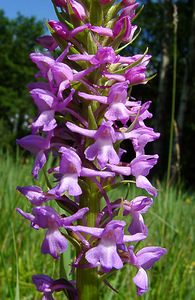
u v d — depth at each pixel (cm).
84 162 5
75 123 5
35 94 5
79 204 5
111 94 5
